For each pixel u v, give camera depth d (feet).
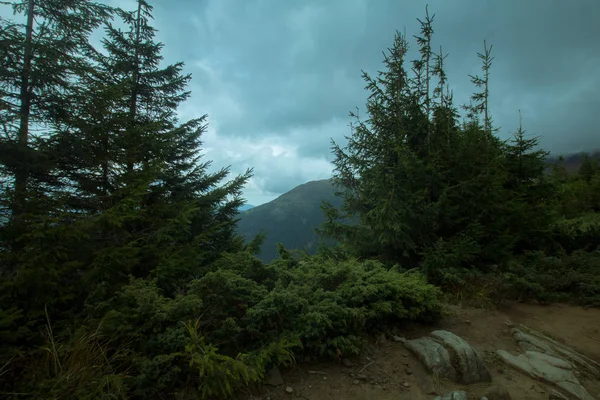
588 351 13.87
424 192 21.90
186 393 8.73
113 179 18.40
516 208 25.12
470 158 24.08
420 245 22.79
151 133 20.22
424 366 11.22
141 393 8.30
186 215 17.07
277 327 11.08
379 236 21.80
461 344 11.82
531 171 29.66
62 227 11.48
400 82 25.61
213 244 24.16
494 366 11.95
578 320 17.26
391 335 13.55
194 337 8.93
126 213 14.06
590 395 10.23
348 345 11.05
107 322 9.64
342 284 13.98
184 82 26.50
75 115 16.37
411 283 14.71
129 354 9.55
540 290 19.74
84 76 17.06
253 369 9.06
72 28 18.22
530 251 26.71
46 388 7.84
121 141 17.57
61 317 11.43
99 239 15.24
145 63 25.04
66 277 12.65
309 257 20.74
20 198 13.46
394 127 25.43
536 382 10.91
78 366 8.42
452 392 9.53
